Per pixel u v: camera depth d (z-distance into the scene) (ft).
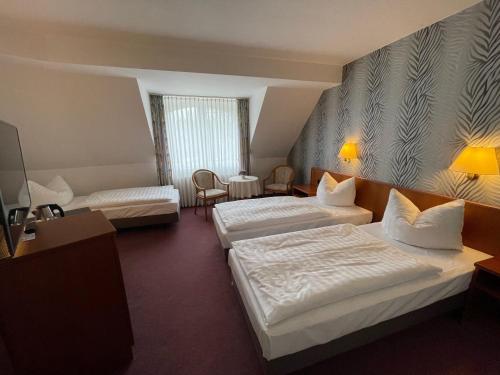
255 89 12.82
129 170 14.35
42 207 6.91
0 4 5.74
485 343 5.18
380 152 9.46
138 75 9.31
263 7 6.14
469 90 6.36
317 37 8.02
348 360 4.84
